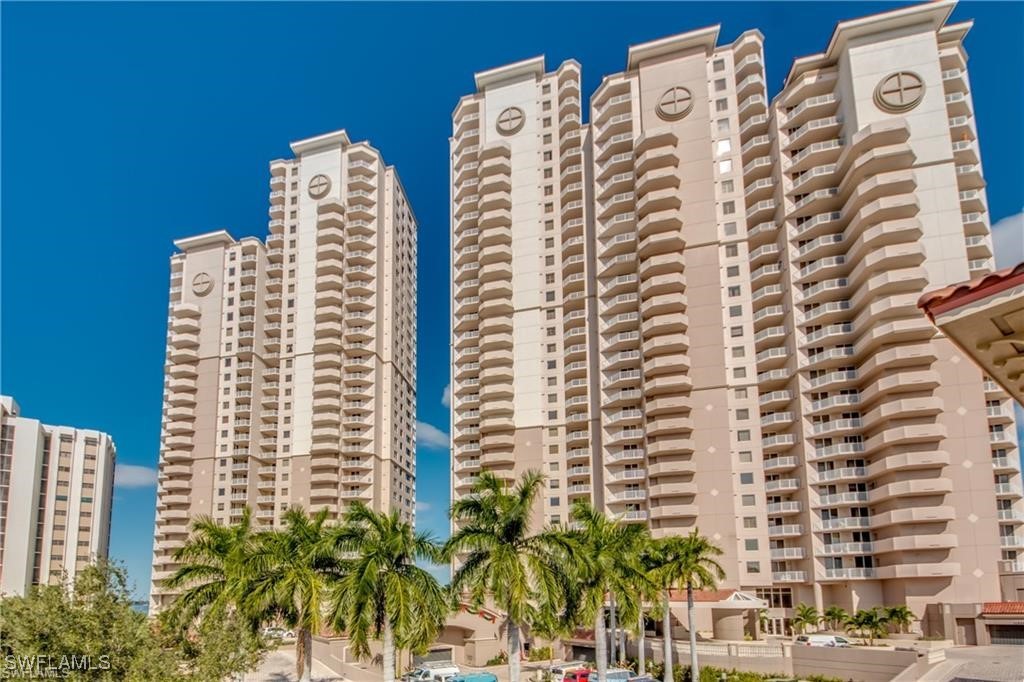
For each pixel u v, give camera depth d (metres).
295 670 54.25
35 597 21.05
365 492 109.38
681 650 53.06
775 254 78.31
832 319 73.81
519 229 96.25
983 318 8.13
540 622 32.47
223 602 32.81
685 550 45.19
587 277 90.50
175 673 23.12
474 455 96.50
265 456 114.62
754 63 82.94
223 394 118.25
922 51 72.81
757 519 73.19
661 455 78.44
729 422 76.19
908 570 62.72
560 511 85.69
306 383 113.44
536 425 89.62
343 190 119.50
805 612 64.44
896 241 69.25
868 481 69.25
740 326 78.31
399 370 123.12
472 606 31.20
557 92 98.94
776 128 79.69
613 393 84.81
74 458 116.88
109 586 22.22
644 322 82.19
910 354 66.06
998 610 57.25
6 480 107.12
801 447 72.50
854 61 74.50
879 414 66.94
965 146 70.81
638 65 88.88
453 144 106.56
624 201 86.62
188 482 115.88
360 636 30.22
